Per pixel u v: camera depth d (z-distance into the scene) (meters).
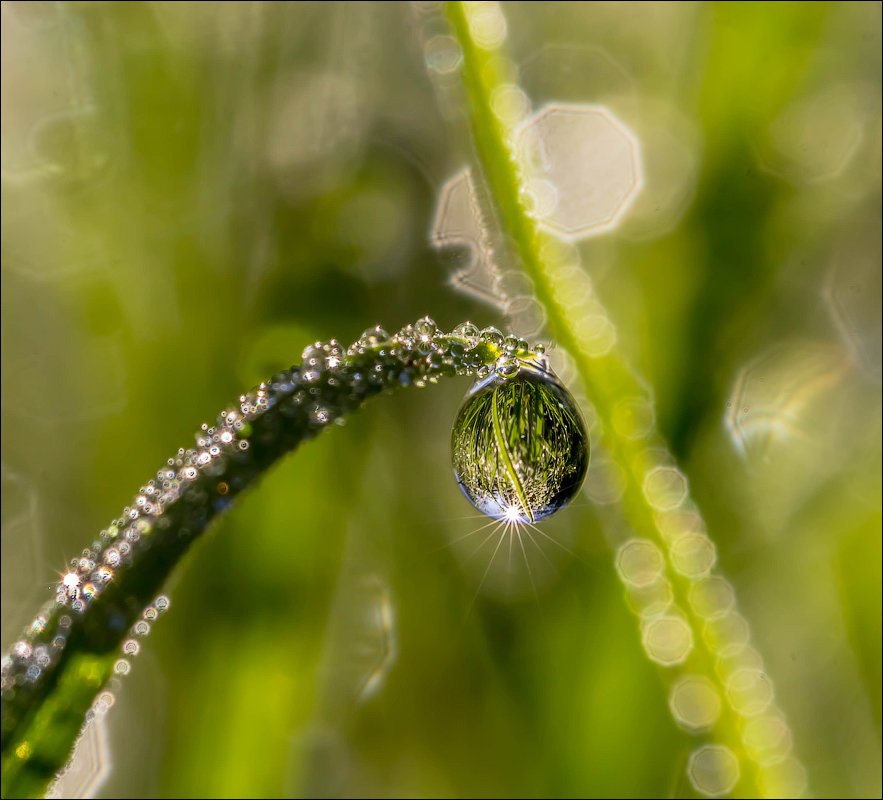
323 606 0.10
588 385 0.10
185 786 0.10
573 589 0.10
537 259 0.10
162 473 0.09
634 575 0.10
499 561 0.10
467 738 0.10
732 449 0.10
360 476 0.10
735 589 0.10
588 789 0.10
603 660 0.10
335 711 0.10
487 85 0.10
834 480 0.10
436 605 0.10
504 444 0.09
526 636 0.10
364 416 0.10
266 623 0.10
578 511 0.10
